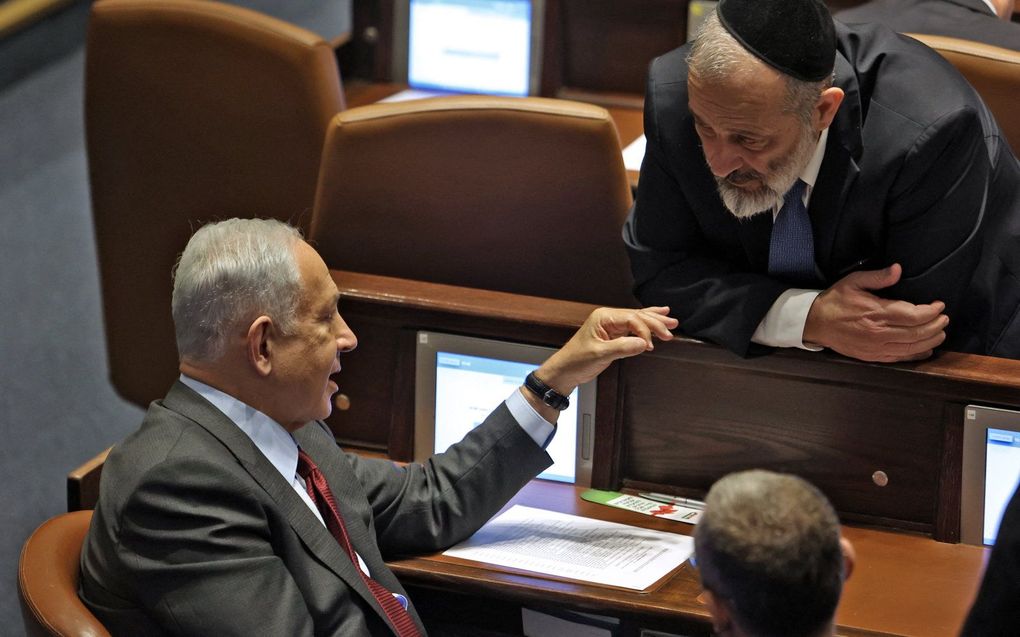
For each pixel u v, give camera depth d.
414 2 15.96
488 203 10.17
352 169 10.16
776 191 8.30
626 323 9.06
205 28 11.72
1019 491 6.75
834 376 9.00
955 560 8.78
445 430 9.88
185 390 8.07
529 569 8.62
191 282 7.90
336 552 8.12
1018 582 6.62
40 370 16.78
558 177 9.96
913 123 8.32
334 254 10.66
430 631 9.91
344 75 16.34
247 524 7.69
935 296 8.69
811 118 8.06
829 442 9.19
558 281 10.52
